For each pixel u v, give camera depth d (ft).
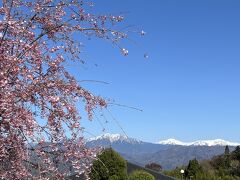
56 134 23.62
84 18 25.76
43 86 23.22
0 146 22.22
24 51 23.97
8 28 24.16
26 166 23.34
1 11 23.70
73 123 23.79
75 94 24.35
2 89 22.34
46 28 25.17
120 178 90.79
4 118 21.90
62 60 24.86
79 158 24.20
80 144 24.17
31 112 22.66
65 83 24.32
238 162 270.46
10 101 21.80
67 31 25.52
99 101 24.86
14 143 22.54
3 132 22.44
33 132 22.57
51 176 23.80
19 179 23.21
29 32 24.56
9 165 23.12
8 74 22.79
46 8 25.13
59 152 23.88
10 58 22.70
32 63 24.31
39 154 23.31
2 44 23.72
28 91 22.72
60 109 23.48
